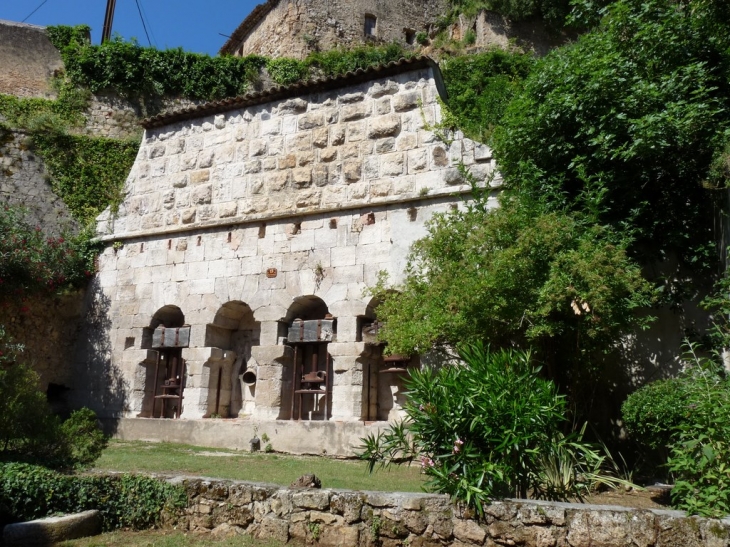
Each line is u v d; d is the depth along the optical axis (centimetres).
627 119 1090
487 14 2956
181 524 766
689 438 733
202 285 1591
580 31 2964
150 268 1680
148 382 1619
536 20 2984
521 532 595
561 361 1081
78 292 1759
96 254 1772
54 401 1688
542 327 956
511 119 1243
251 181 1592
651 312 1170
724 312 1009
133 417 1575
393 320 1166
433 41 3141
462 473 635
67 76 2211
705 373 847
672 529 548
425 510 638
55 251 1677
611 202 1130
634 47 1159
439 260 1151
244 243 1567
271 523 711
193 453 1277
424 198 1375
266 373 1459
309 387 1469
